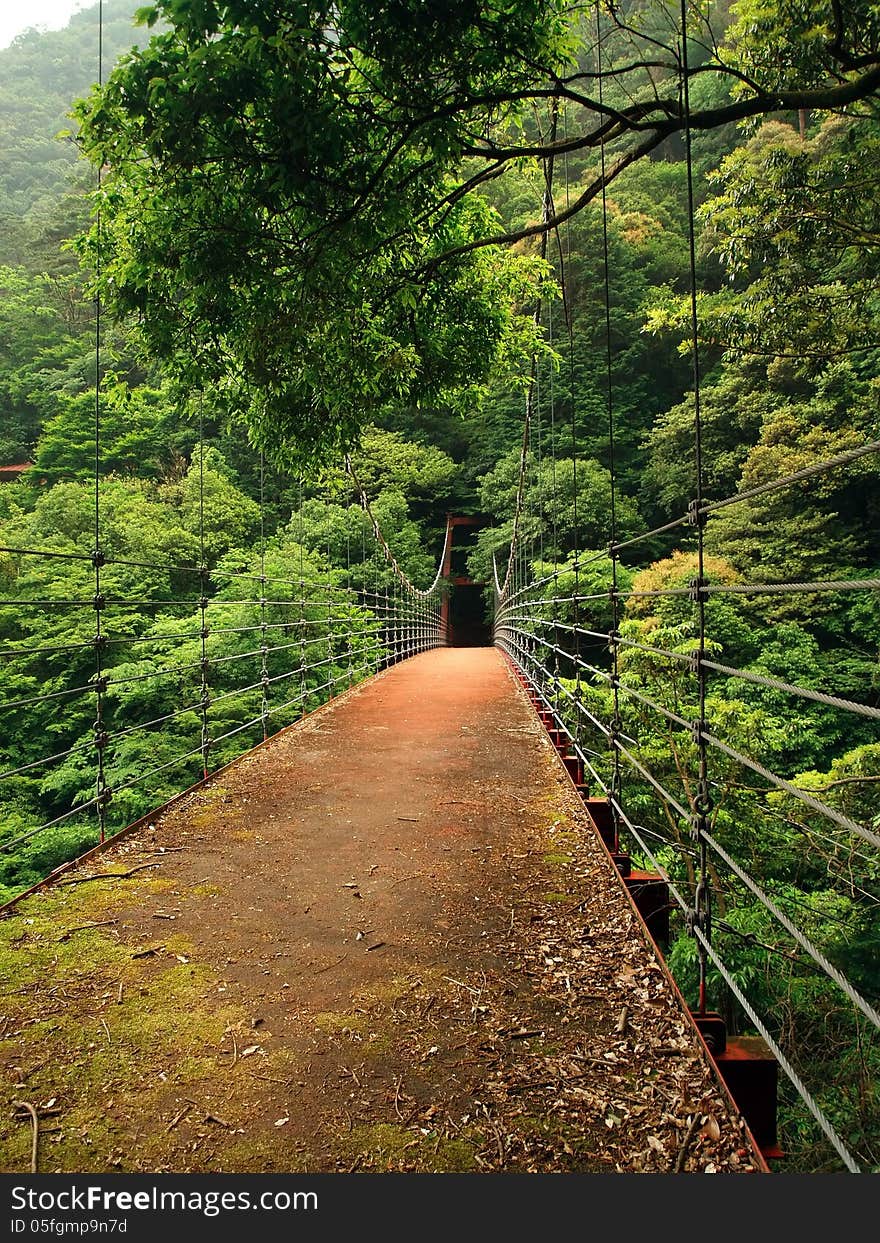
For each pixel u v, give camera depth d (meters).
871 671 11.34
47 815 11.73
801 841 6.73
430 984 2.18
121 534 15.41
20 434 24.78
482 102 3.23
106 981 2.20
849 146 6.17
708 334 7.01
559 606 10.11
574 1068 1.78
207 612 12.95
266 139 3.08
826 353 6.79
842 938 5.84
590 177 27.17
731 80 14.84
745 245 6.38
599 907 2.70
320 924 2.58
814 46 4.61
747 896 6.50
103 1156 1.51
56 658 12.16
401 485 27.64
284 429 4.99
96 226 3.98
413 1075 1.76
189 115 2.87
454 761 5.03
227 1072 1.77
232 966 2.29
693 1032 1.90
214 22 2.69
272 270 3.73
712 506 1.95
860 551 13.27
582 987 2.15
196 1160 1.50
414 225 3.96
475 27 3.07
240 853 3.28
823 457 12.77
